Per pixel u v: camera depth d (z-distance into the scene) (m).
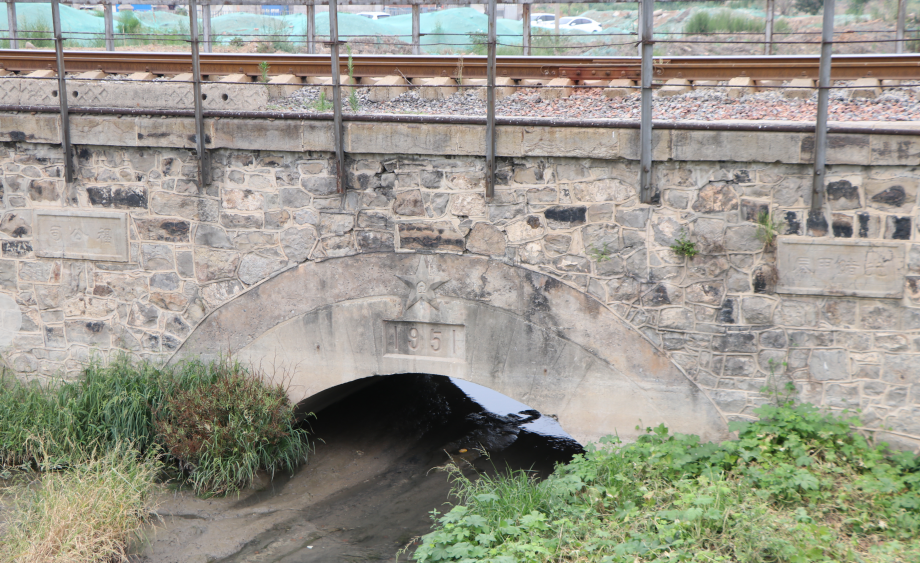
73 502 6.02
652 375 6.50
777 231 5.92
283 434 7.18
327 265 7.00
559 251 6.44
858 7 17.36
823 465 5.75
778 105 7.47
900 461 5.84
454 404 9.52
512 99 8.52
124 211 7.36
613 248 6.31
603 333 6.52
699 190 6.02
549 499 5.93
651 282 6.30
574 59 8.70
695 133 5.85
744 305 6.15
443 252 6.70
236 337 7.45
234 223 7.12
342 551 6.14
